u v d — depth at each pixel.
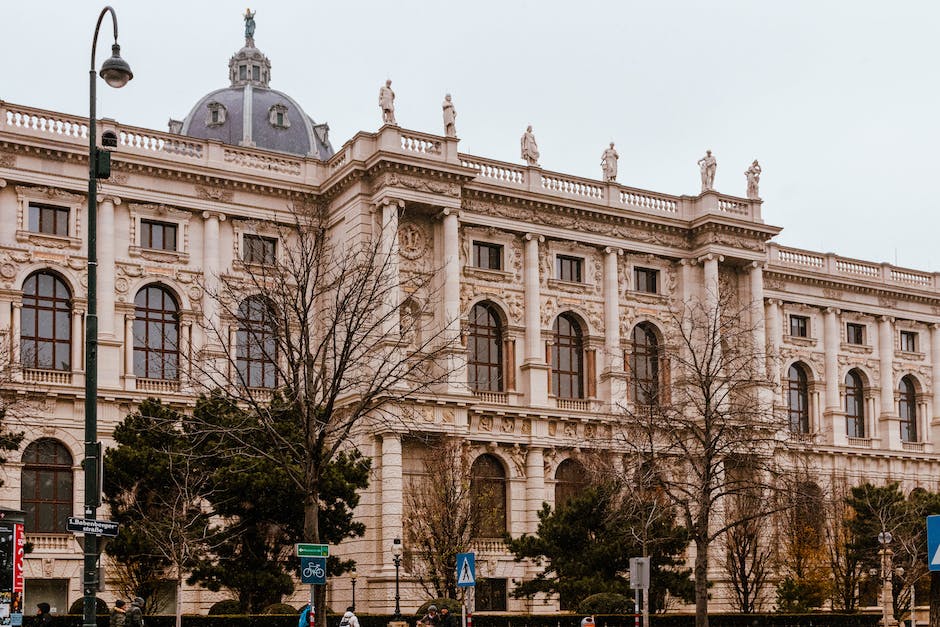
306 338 40.91
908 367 91.62
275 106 93.94
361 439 62.56
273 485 47.00
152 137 64.19
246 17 104.12
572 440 70.06
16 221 59.81
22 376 58.47
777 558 68.06
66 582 57.88
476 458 67.50
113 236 61.91
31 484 57.91
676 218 76.81
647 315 75.56
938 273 94.38
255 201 66.56
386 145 65.31
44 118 61.28
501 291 70.38
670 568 62.84
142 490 47.66
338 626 53.38
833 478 75.12
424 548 58.62
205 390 61.25
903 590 69.50
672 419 51.09
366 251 51.06
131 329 61.81
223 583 47.69
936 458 90.38
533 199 71.19
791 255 86.94
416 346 65.62
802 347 86.25
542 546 54.72
